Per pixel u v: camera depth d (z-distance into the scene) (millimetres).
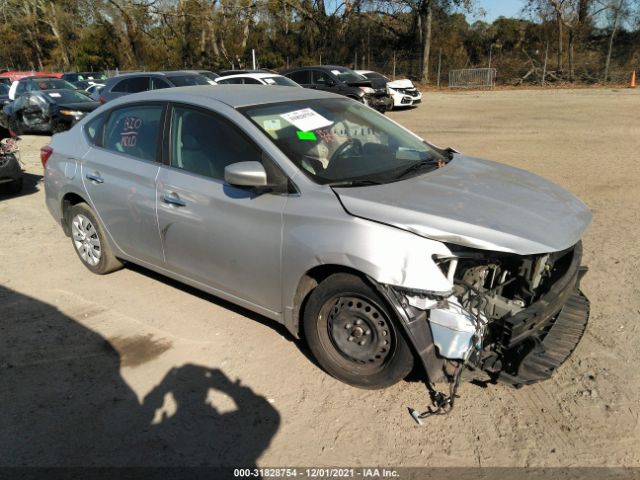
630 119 14039
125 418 2990
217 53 42625
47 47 58688
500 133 12500
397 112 18484
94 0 43562
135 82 14008
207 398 3139
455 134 12594
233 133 3494
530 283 3023
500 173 3734
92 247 4762
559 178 7738
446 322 2754
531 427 2828
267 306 3445
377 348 3002
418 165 3641
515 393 3100
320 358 3240
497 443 2730
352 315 3045
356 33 37156
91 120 4672
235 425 2920
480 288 3080
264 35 42875
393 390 3158
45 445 2799
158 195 3842
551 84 28312
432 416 2930
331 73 17469
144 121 4102
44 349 3688
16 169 7852
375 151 3729
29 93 14289
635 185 7238
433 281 2713
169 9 41906
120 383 3299
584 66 29328
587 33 29672
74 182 4586
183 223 3703
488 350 2906
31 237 5992
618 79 27281
